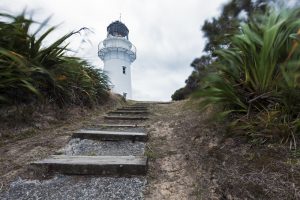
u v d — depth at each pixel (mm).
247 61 2039
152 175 1764
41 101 2945
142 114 4422
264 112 1801
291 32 1916
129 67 17719
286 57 1898
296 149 1536
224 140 1980
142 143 2510
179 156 2078
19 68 2314
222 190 1412
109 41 16828
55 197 1441
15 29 2387
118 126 3240
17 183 1568
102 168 1737
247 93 2018
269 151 1598
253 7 3338
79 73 3906
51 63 3045
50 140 2426
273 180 1343
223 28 3885
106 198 1450
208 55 4113
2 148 2092
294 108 1711
